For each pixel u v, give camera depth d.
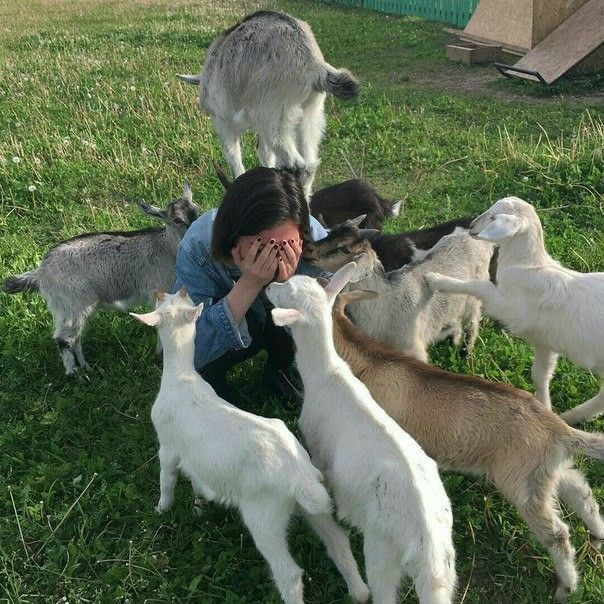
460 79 5.50
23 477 1.90
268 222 1.60
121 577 1.61
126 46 6.98
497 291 2.03
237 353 1.98
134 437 2.01
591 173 3.32
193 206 2.37
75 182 3.70
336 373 1.53
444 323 2.24
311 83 3.07
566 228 2.97
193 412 1.55
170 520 1.75
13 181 3.63
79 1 10.87
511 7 5.95
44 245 3.18
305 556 1.67
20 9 10.31
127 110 4.76
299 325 1.52
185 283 1.91
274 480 1.40
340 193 2.81
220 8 9.20
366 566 1.40
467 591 1.59
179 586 1.60
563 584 1.54
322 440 1.52
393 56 6.34
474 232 2.04
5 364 2.37
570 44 5.23
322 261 2.01
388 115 4.50
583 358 1.91
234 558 1.67
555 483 1.53
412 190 3.55
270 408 2.12
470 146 3.93
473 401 1.59
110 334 2.51
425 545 1.28
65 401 2.14
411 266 2.14
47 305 2.43
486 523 1.72
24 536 1.73
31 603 1.58
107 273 2.36
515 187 3.37
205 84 3.38
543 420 1.54
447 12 7.74
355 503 1.40
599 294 1.88
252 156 3.92
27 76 5.70
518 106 4.70
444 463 1.64
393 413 1.66
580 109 4.55
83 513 1.76
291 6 9.20
